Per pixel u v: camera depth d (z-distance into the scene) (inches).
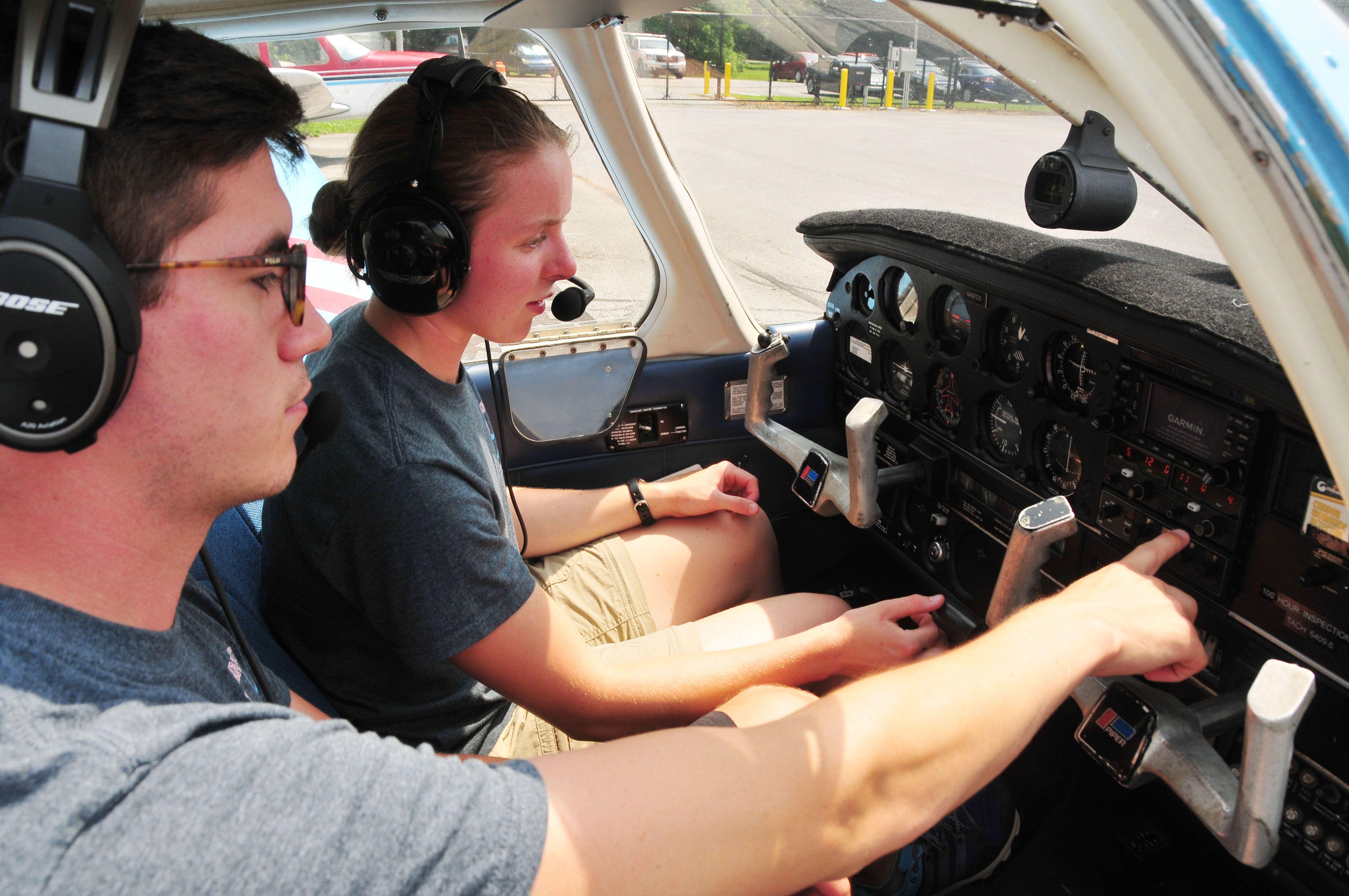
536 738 51.9
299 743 20.8
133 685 22.4
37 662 20.5
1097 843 61.8
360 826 20.0
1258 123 17.0
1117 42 18.0
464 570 40.4
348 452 40.6
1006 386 65.1
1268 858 40.3
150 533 22.8
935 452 74.4
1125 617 38.4
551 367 74.3
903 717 28.3
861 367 84.0
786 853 25.3
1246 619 51.1
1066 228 51.7
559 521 66.2
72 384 18.9
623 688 45.4
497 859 21.1
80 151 18.8
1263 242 18.1
